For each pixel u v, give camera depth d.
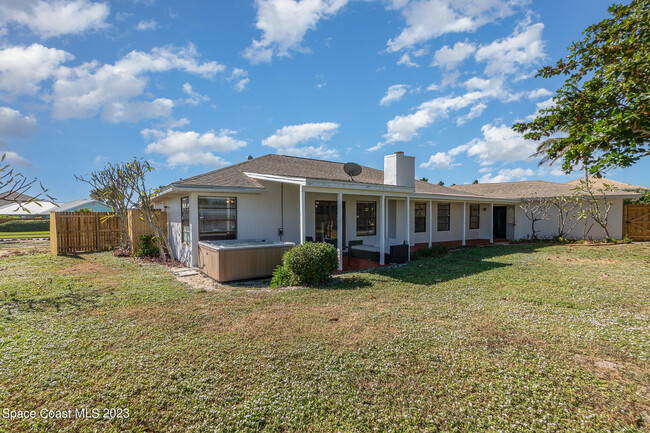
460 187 23.73
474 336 4.13
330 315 5.03
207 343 3.98
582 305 5.39
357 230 12.69
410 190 10.65
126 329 4.44
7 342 3.97
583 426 2.44
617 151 3.82
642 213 14.84
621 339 3.95
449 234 16.91
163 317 4.95
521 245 14.91
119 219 13.34
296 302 5.78
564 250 12.64
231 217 9.70
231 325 4.62
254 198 10.07
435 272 8.55
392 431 2.43
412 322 4.68
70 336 4.18
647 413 2.58
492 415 2.60
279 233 10.55
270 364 3.44
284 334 4.27
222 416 2.61
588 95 4.63
